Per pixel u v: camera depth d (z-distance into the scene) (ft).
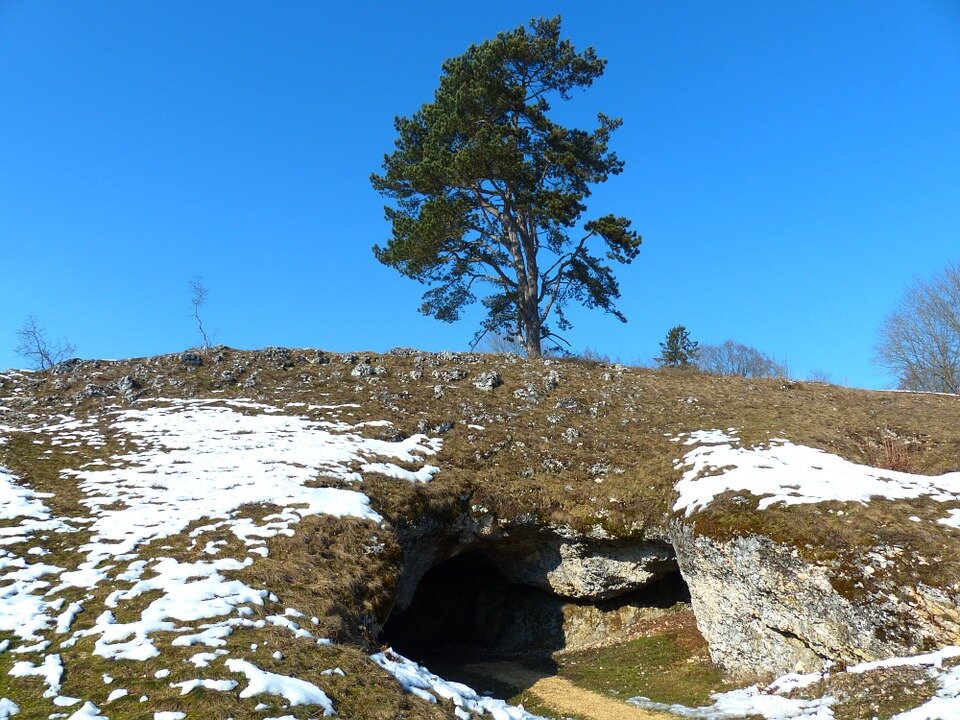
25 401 83.35
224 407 83.97
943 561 47.60
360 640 40.68
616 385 101.30
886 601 47.75
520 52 116.37
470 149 106.11
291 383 94.94
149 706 28.45
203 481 58.13
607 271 122.83
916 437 77.77
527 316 122.31
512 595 78.89
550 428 86.53
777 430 80.12
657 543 68.08
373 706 31.91
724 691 53.93
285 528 50.24
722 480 65.05
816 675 48.80
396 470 67.77
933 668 41.32
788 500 58.13
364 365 101.40
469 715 35.29
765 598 55.42
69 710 27.94
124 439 70.44
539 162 122.01
